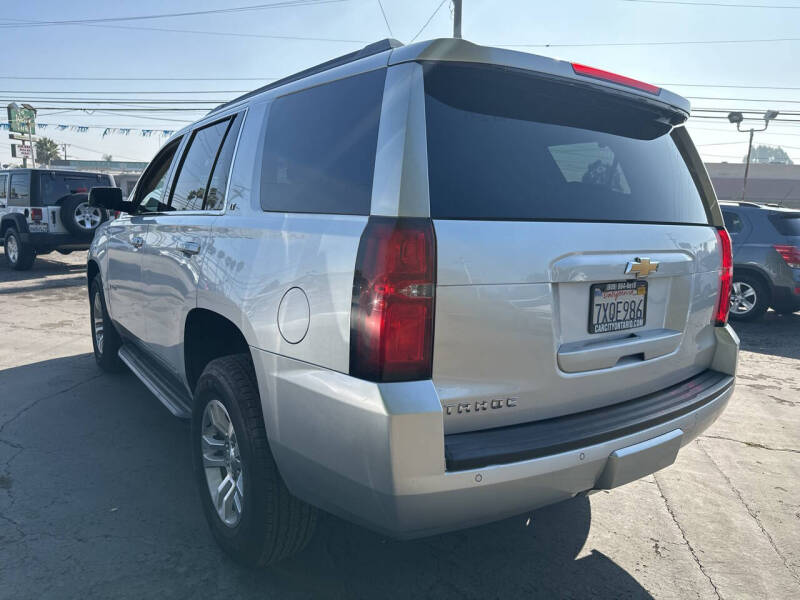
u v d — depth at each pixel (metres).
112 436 3.82
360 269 1.81
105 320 4.80
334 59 2.41
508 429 1.96
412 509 1.76
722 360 2.77
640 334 2.39
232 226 2.56
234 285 2.39
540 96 2.22
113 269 4.27
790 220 8.05
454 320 1.82
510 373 1.95
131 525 2.81
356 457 1.80
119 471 3.34
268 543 2.31
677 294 2.52
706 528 2.99
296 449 2.03
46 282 10.70
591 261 2.12
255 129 2.70
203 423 2.67
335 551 2.67
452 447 1.80
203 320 2.96
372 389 1.75
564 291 2.09
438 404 1.74
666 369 2.51
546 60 2.13
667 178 2.62
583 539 2.85
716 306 2.77
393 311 1.75
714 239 2.74
